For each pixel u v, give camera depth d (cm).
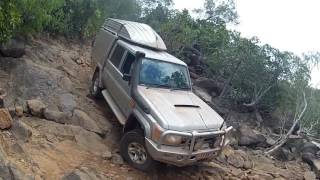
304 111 1450
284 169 1100
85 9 1758
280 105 1686
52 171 666
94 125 910
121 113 884
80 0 1709
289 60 1667
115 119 1006
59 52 1482
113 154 809
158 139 706
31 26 1216
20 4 1119
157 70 883
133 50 909
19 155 666
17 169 594
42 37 1558
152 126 723
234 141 1210
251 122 1608
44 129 820
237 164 988
